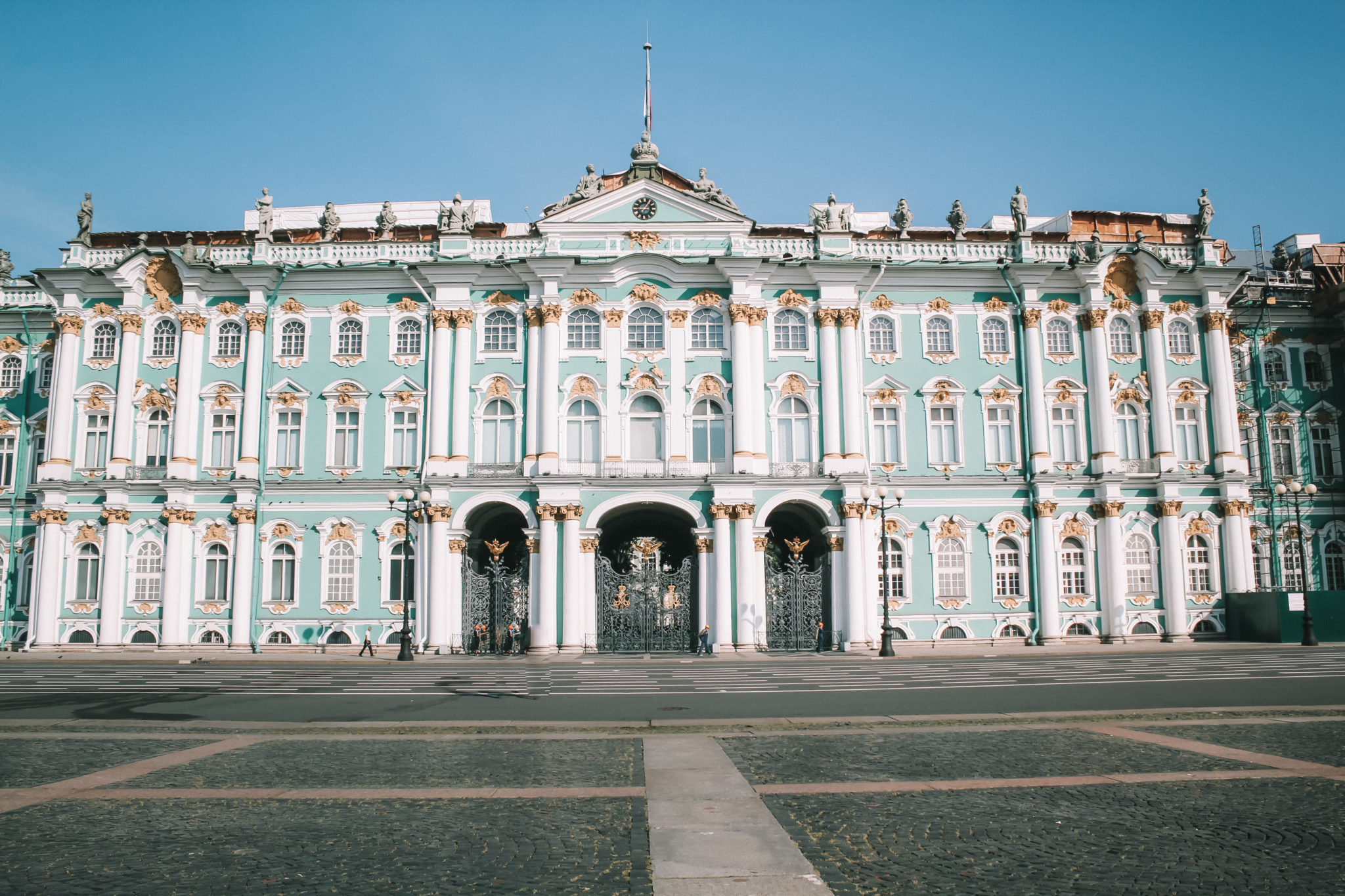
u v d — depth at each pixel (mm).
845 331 51281
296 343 51875
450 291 51312
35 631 49250
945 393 52250
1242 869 9852
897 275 52688
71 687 29531
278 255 52281
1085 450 52500
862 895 9180
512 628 48625
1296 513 50062
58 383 51188
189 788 13773
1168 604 51281
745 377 50125
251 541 49750
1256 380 57062
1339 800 12594
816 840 10945
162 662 43312
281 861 10305
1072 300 53562
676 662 42719
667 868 9961
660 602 49406
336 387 51250
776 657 45094
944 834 11156
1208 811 12102
